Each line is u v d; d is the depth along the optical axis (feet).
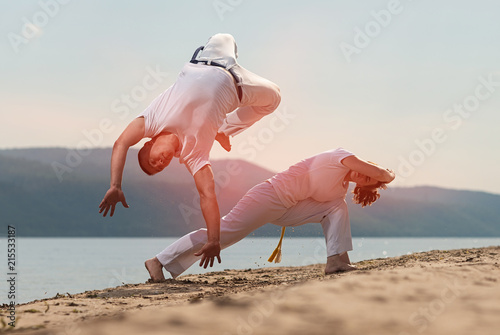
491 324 8.48
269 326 8.63
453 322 8.60
